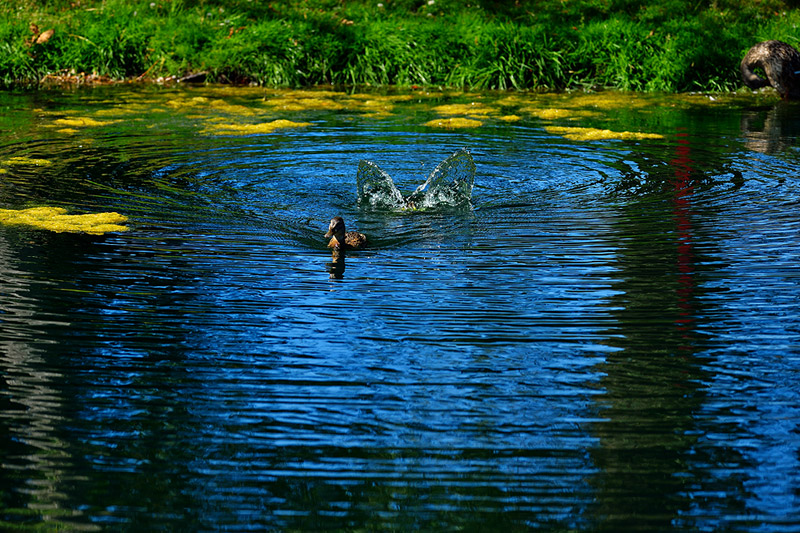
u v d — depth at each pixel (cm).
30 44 3812
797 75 3519
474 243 1905
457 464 1111
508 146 2755
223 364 1353
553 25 3978
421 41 3903
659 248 1841
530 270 1734
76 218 2000
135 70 3884
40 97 3447
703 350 1395
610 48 3847
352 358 1376
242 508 1025
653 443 1151
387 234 1978
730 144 2770
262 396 1262
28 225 1939
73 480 1070
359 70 3866
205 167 2481
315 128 3000
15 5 4150
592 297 1597
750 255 1786
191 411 1221
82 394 1257
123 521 999
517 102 3494
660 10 4138
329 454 1130
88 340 1418
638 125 3069
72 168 2420
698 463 1105
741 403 1241
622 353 1387
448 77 3828
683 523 995
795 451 1130
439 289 1647
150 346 1404
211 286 1650
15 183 2258
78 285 1630
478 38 3872
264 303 1578
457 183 2308
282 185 2338
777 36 3897
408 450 1138
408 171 2491
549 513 1013
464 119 3142
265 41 3853
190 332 1458
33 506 1021
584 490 1058
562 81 3834
